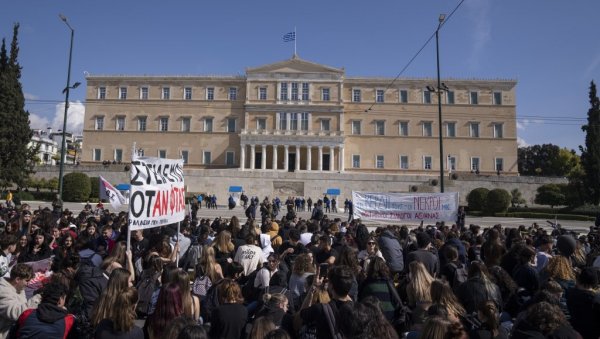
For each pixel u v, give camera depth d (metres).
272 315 6.76
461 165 83.88
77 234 14.05
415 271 7.75
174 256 10.41
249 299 8.81
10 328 6.62
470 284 7.25
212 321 6.35
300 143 82.19
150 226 10.13
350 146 85.62
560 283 8.28
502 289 8.37
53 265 8.47
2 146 46.62
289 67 86.00
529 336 5.50
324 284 6.96
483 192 54.34
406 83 86.38
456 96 85.50
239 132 85.81
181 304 6.25
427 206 20.64
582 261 11.46
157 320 6.07
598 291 6.99
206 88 87.31
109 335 5.38
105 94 87.38
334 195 66.38
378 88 86.56
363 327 5.18
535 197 68.75
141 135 86.25
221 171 67.44
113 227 15.38
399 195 21.00
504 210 52.94
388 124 85.75
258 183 67.06
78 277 7.54
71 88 35.31
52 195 54.38
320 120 84.62
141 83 87.38
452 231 16.38
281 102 84.94
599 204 56.56
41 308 5.94
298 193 66.81
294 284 8.61
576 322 6.93
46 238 11.05
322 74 85.69
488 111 84.75
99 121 87.00
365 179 67.06
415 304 7.63
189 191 66.81
